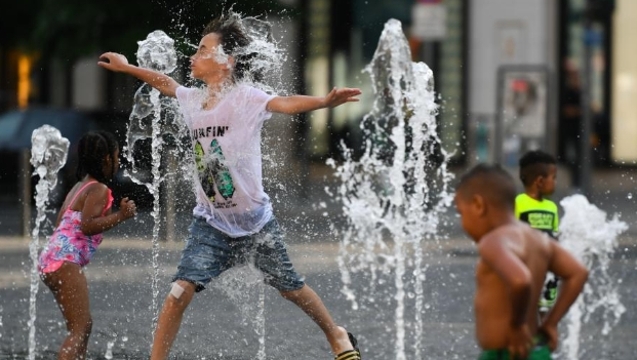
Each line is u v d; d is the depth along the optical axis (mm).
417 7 45094
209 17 26516
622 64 71312
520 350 11898
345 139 64438
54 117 51344
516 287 11695
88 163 18500
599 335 22922
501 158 46625
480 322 12430
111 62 18562
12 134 51094
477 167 12945
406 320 24062
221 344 21031
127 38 52531
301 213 31281
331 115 64562
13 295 27062
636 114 71750
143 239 25625
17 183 50031
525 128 46531
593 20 49688
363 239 34844
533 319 12414
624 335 22938
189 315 22812
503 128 46656
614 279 30062
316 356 20453
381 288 27609
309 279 27562
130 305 23734
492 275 12344
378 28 66500
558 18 67688
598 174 65500
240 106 17312
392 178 24453
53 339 22125
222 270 17719
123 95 51156
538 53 67812
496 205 12609
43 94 68625
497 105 46688
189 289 17406
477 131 52125
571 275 12477
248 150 17359
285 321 23125
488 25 68250
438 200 41875
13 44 59781
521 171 20453
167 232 22141
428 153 31406
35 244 21500
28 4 56250
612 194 53688
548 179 20203
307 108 17016
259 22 19422
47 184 21938
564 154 66000
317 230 31391
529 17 67938
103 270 26031
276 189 22172
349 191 47875
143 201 24156
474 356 20703
